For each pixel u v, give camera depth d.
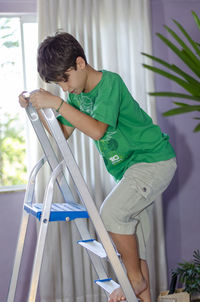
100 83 1.90
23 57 3.00
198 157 3.26
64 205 2.11
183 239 3.25
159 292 3.11
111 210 1.91
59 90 2.86
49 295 2.89
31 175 2.20
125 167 2.02
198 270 2.82
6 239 2.88
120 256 1.96
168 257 3.22
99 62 2.90
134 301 1.82
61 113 1.78
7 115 3.43
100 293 2.99
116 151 2.00
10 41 3.14
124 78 3.01
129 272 1.96
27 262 2.92
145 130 2.02
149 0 3.04
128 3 3.01
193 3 3.21
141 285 1.96
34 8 2.89
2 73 3.15
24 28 3.02
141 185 1.93
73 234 2.91
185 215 3.25
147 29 3.02
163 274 3.10
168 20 3.17
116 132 1.98
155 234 3.11
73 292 2.94
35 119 2.06
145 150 2.00
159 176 1.97
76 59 1.86
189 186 3.26
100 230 1.80
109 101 1.85
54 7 2.82
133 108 2.00
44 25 2.80
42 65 1.85
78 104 2.07
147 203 2.01
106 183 3.00
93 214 1.80
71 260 2.93
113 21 2.94
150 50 3.03
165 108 3.19
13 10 2.86
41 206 2.09
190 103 3.21
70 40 1.88
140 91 3.03
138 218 2.12
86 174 2.93
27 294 2.93
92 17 2.92
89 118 1.81
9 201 2.87
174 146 3.21
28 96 1.92
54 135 1.79
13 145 3.52
